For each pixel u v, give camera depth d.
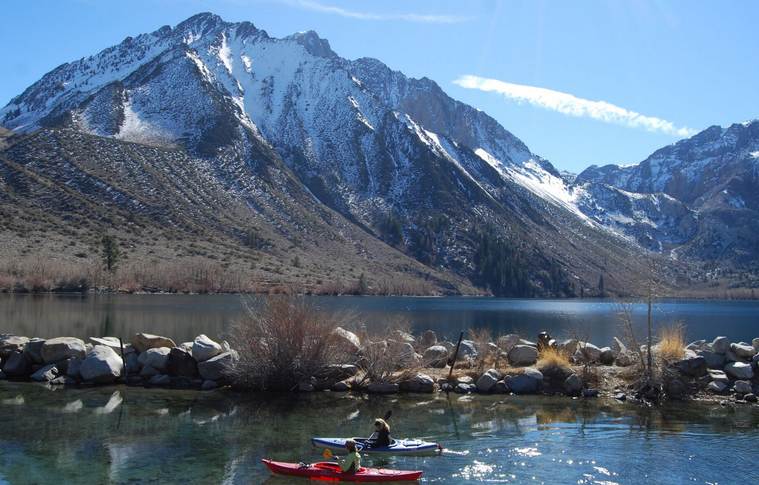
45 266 108.19
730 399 24.94
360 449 18.23
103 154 186.00
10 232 126.06
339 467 16.45
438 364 29.44
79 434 19.53
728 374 26.78
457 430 20.64
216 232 167.00
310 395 25.38
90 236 136.38
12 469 16.42
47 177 163.38
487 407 23.78
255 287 120.94
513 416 22.44
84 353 27.89
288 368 25.89
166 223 159.75
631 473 16.84
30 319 56.09
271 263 152.88
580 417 22.33
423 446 18.45
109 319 57.94
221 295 109.62
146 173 184.75
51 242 126.38
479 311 102.12
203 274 122.50
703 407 23.88
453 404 24.25
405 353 27.64
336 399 24.78
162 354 27.23
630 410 23.44
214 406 23.27
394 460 17.83
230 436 19.61
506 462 17.66
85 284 107.12
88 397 24.33
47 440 18.89
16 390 25.34
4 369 27.58
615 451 18.58
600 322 77.06
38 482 15.55
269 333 26.12
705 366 26.30
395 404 24.09
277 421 21.42
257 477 16.30
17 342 28.56
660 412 23.12
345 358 27.30
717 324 79.12
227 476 16.27
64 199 151.88
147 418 21.47
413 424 21.30
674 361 26.23
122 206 160.75
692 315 106.06
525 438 19.75
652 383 25.44
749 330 67.31
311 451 18.30
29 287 101.50
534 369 26.89
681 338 31.27
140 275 116.50
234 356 26.59
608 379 26.84
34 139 181.00
